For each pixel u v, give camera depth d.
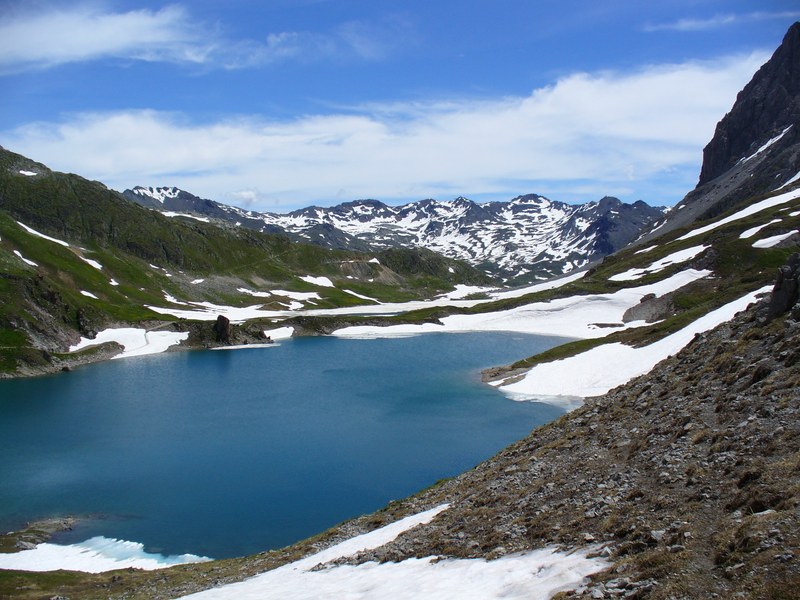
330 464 60.53
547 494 24.72
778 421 20.67
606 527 18.34
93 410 85.31
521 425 71.88
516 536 21.16
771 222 163.50
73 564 42.25
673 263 171.75
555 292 186.62
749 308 37.88
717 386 28.50
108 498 53.75
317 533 45.72
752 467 17.83
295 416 80.00
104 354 135.12
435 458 61.12
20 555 43.47
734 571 12.71
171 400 91.38
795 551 12.39
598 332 146.00
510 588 16.09
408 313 198.88
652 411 30.86
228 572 34.50
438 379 103.25
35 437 72.06
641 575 14.05
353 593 20.23
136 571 39.47
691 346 39.12
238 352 144.38
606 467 25.16
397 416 78.25
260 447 66.69
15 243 190.00
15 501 53.31
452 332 172.50
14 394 96.75
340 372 113.38
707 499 17.52
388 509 39.91
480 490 31.36
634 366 83.00
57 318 140.38
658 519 17.41
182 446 67.88
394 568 22.61
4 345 119.94
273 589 24.36
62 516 50.41
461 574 18.94
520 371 99.56
